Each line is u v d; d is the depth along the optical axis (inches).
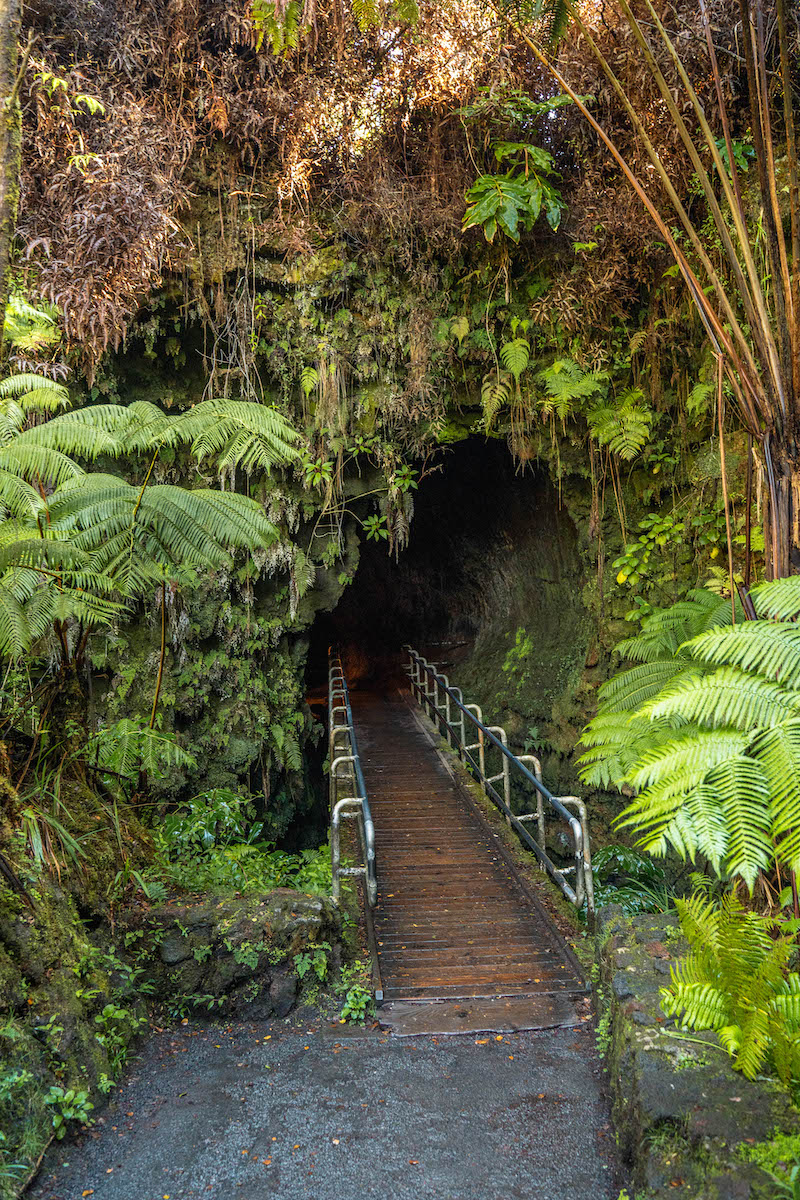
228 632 282.0
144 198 232.2
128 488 154.9
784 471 127.4
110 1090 124.0
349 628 652.1
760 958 105.5
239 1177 103.7
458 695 356.5
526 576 427.8
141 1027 142.3
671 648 189.3
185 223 264.1
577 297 288.0
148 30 246.1
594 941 174.9
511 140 283.4
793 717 102.2
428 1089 124.9
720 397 141.5
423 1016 150.8
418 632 636.1
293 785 316.8
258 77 261.1
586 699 319.6
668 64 243.1
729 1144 86.1
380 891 214.5
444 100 277.1
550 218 261.4
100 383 256.2
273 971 153.9
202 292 268.1
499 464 374.0
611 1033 128.3
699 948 115.3
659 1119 94.0
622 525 302.4
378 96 275.1
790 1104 92.4
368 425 299.6
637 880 229.9
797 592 112.0
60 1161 106.6
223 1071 132.0
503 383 296.2
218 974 151.9
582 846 189.9
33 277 227.8
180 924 154.9
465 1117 116.6
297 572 292.4
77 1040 120.3
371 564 604.7
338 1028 147.6
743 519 249.1
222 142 266.4
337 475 299.9
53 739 164.9
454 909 202.7
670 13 240.7
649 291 285.1
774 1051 97.3
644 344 283.9
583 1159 105.9
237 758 279.1
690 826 96.3
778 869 121.9
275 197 273.4
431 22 262.5
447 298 295.9
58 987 123.9
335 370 285.6
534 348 299.1
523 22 179.5
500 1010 152.6
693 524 274.5
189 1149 109.8
